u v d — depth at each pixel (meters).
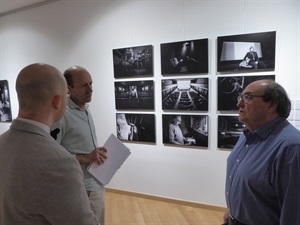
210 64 2.66
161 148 3.06
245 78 2.48
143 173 3.22
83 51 3.46
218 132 2.68
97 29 3.31
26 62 4.09
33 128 0.81
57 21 3.63
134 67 3.07
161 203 3.07
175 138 2.93
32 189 0.75
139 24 3.01
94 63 3.40
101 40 3.30
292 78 2.33
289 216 0.95
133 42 3.08
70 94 1.71
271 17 2.36
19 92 0.82
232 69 2.54
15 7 3.95
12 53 4.22
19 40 4.09
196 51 2.69
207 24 2.64
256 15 2.42
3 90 4.45
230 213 1.25
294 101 2.33
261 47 2.39
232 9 2.51
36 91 0.81
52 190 0.76
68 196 0.78
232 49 2.52
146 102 3.06
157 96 3.01
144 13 2.97
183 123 2.86
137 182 3.28
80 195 0.82
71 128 1.66
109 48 3.25
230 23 2.53
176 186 3.03
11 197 0.76
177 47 2.78
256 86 1.15
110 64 3.27
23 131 0.80
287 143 0.99
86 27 3.39
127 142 3.28
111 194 3.39
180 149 2.95
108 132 3.42
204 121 2.75
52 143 0.82
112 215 2.81
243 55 2.48
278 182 0.98
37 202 0.75
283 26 2.32
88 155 1.72
